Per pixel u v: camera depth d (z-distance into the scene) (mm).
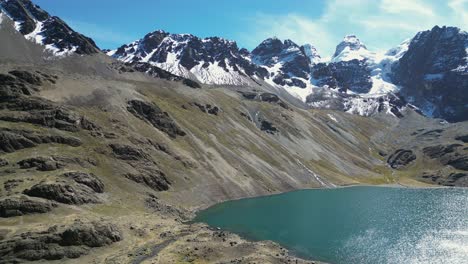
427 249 115000
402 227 142250
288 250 113688
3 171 133625
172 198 166250
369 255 109938
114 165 161625
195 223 136250
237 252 102812
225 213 163750
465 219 156250
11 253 90125
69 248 94812
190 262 94562
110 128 187750
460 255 109562
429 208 180750
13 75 199125
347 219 156500
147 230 117188
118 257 95000
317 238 127125
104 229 104500
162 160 187750
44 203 113125
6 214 106812
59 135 161875
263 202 190375
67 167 144375
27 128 159000
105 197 138375
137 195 151125
